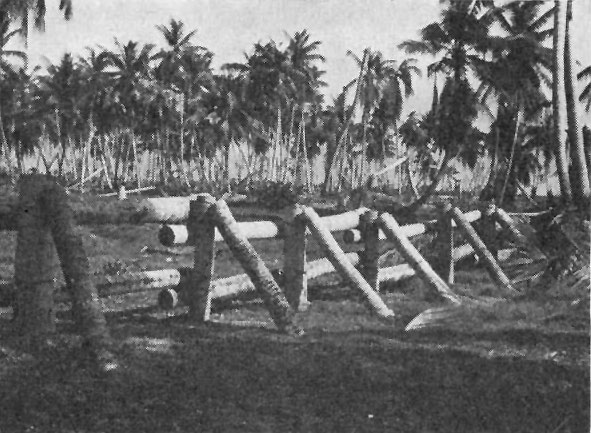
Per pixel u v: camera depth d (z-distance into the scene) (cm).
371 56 6084
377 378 582
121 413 488
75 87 6931
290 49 7019
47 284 609
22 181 597
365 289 910
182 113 7106
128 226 1561
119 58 7038
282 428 480
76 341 584
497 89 4600
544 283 1127
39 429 457
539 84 4478
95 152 8856
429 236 1461
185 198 759
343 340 711
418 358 638
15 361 545
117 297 898
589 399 532
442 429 492
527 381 572
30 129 7069
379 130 8425
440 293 1026
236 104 7162
